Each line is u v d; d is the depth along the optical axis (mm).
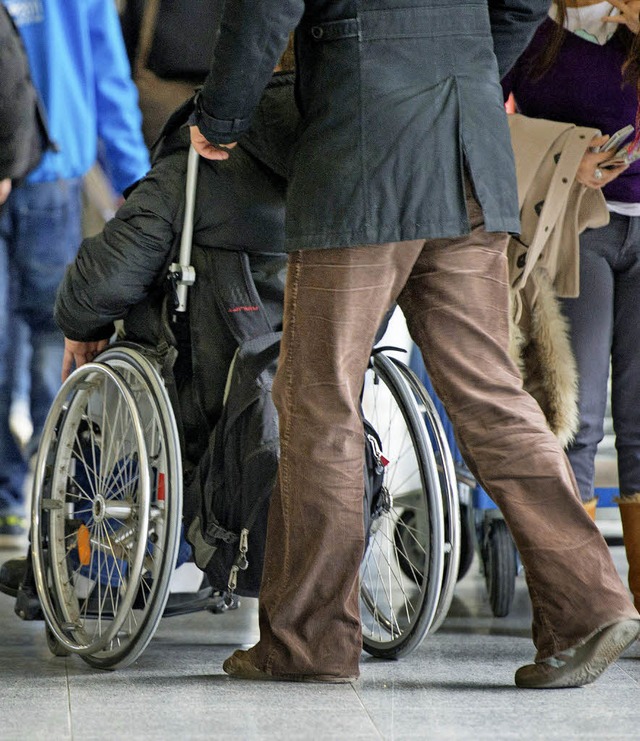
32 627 13234
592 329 12641
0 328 17875
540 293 12406
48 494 12086
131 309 11742
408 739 8742
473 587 16375
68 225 17734
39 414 18562
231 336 11109
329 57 9781
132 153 18016
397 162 9648
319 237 9750
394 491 13523
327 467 10062
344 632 10328
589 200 12367
